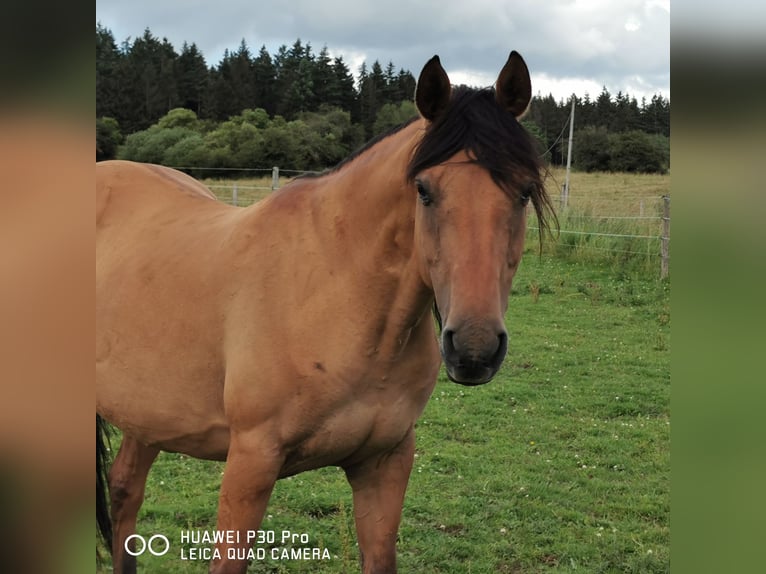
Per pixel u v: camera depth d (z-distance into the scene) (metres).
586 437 5.57
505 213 2.11
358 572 3.61
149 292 2.96
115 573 3.48
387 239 2.46
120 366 3.00
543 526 4.10
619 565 3.67
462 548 3.83
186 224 3.17
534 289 10.67
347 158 2.75
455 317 2.04
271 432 2.54
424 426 5.77
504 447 5.34
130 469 3.50
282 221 2.71
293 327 2.52
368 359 2.52
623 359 7.75
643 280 11.53
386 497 2.79
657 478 4.81
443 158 2.16
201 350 2.76
